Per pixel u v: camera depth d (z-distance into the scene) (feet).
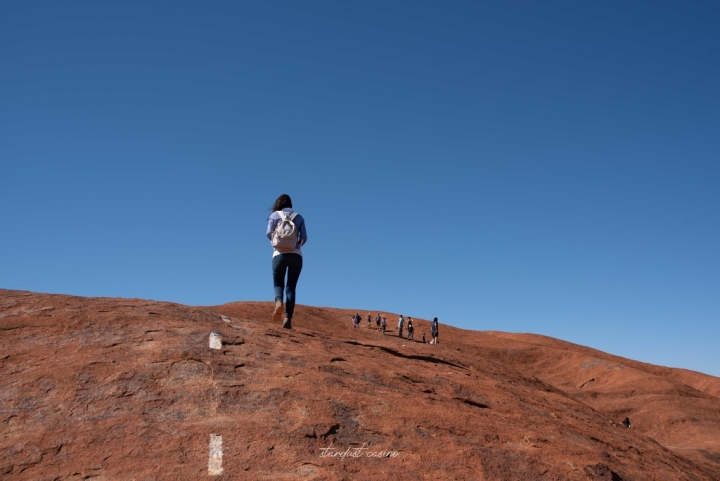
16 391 15.26
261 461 12.90
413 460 13.96
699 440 115.55
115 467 12.42
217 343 19.45
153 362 17.17
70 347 18.01
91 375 16.15
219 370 17.16
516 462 14.85
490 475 13.92
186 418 14.47
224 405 15.25
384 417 15.99
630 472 16.71
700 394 152.66
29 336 18.78
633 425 131.54
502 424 17.90
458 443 15.33
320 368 19.07
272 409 15.26
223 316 24.61
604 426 24.35
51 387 15.49
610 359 211.00
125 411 14.57
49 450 13.00
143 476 12.09
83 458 12.74
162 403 15.07
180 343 18.79
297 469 12.78
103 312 21.27
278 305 24.67
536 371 184.14
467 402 19.86
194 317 22.77
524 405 21.95
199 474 12.23
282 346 21.24
